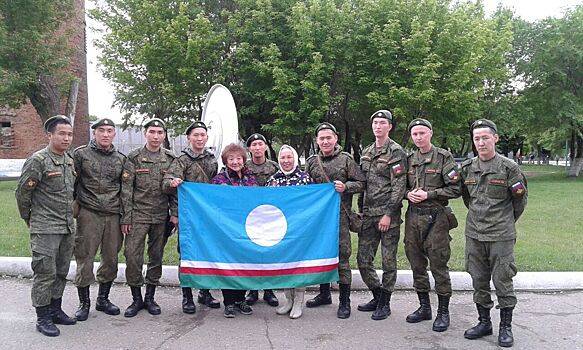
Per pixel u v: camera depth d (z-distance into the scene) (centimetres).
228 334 501
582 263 741
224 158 578
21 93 2144
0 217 1118
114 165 550
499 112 2820
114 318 546
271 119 2333
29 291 627
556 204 1506
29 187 486
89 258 539
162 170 564
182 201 552
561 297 620
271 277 552
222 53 2109
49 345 465
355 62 2036
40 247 490
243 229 556
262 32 2014
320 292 616
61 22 2331
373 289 576
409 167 545
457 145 3112
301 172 587
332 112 2416
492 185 486
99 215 543
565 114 2883
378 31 1953
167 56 2003
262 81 2095
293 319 550
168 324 529
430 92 1872
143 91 2152
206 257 550
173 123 2206
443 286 524
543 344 478
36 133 2720
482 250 496
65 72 2247
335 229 559
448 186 519
